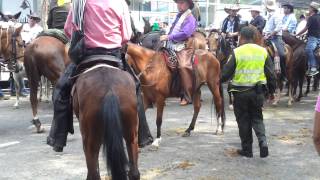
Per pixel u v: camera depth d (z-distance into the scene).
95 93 4.63
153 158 7.52
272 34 12.52
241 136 7.52
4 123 10.42
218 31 14.20
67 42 9.43
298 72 13.21
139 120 5.54
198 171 6.84
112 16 5.21
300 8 26.84
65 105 5.40
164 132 9.41
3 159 7.52
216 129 9.58
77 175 6.72
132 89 4.86
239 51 7.21
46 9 17.05
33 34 14.14
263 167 7.07
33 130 9.68
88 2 5.16
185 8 8.60
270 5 13.16
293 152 7.91
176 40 8.52
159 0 23.33
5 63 12.14
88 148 4.71
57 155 7.74
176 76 8.20
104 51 5.20
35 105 9.36
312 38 14.14
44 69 9.20
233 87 7.31
